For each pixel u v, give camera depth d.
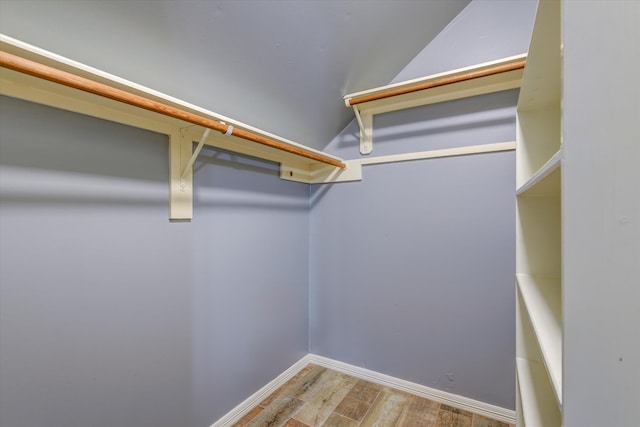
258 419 1.55
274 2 1.04
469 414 1.58
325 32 1.25
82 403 0.96
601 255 0.40
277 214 1.86
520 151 1.12
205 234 1.39
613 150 0.39
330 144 2.05
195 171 1.34
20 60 0.64
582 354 0.40
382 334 1.87
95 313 0.99
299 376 1.97
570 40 0.41
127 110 1.02
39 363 0.87
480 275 1.58
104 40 0.88
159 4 0.87
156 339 1.18
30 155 0.85
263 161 1.74
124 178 1.07
